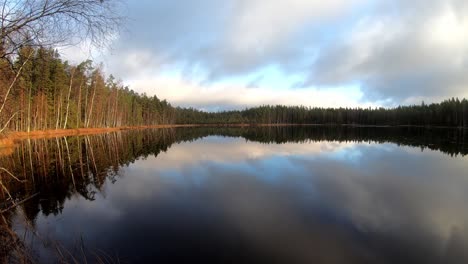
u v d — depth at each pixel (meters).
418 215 8.82
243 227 7.70
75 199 9.97
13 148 21.56
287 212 8.98
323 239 7.06
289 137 45.66
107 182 12.52
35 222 7.67
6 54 3.50
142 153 22.36
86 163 16.91
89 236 6.97
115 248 6.39
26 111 32.56
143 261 5.86
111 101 58.81
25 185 11.62
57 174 13.74
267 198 10.45
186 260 5.95
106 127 53.97
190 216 8.50
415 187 12.24
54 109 40.09
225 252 6.33
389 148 27.72
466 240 7.09
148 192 11.06
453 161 19.41
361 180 13.54
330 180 13.50
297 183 12.88
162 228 7.57
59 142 27.19
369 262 6.03
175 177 13.85
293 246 6.70
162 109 99.75
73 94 47.28
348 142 35.12
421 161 19.48
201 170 15.84
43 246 5.97
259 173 15.15
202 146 29.64
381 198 10.59
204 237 7.07
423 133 52.94
